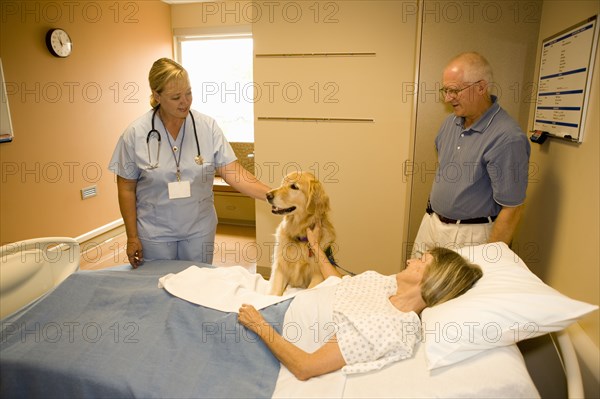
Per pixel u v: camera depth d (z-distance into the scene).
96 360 1.24
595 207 1.53
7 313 1.50
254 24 2.96
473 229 1.89
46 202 3.46
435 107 2.63
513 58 2.41
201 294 1.52
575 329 1.57
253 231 4.47
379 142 2.98
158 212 1.97
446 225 1.98
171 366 1.23
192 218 2.04
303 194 1.79
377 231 3.14
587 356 1.43
